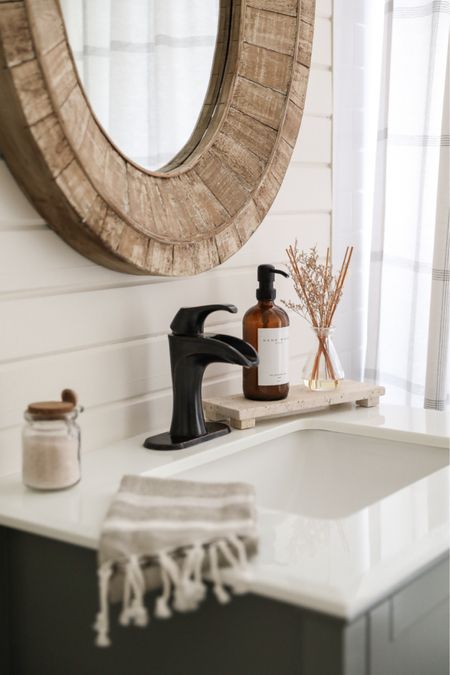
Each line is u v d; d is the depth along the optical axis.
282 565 0.97
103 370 1.44
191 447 1.41
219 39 1.56
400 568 0.97
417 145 2.12
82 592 1.11
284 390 1.56
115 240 1.34
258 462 1.49
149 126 1.43
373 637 0.95
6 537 1.18
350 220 2.17
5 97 1.19
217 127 1.56
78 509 1.14
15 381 1.29
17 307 1.29
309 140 1.86
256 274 1.75
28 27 1.17
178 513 1.04
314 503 1.55
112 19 1.34
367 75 2.15
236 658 1.00
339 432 1.56
